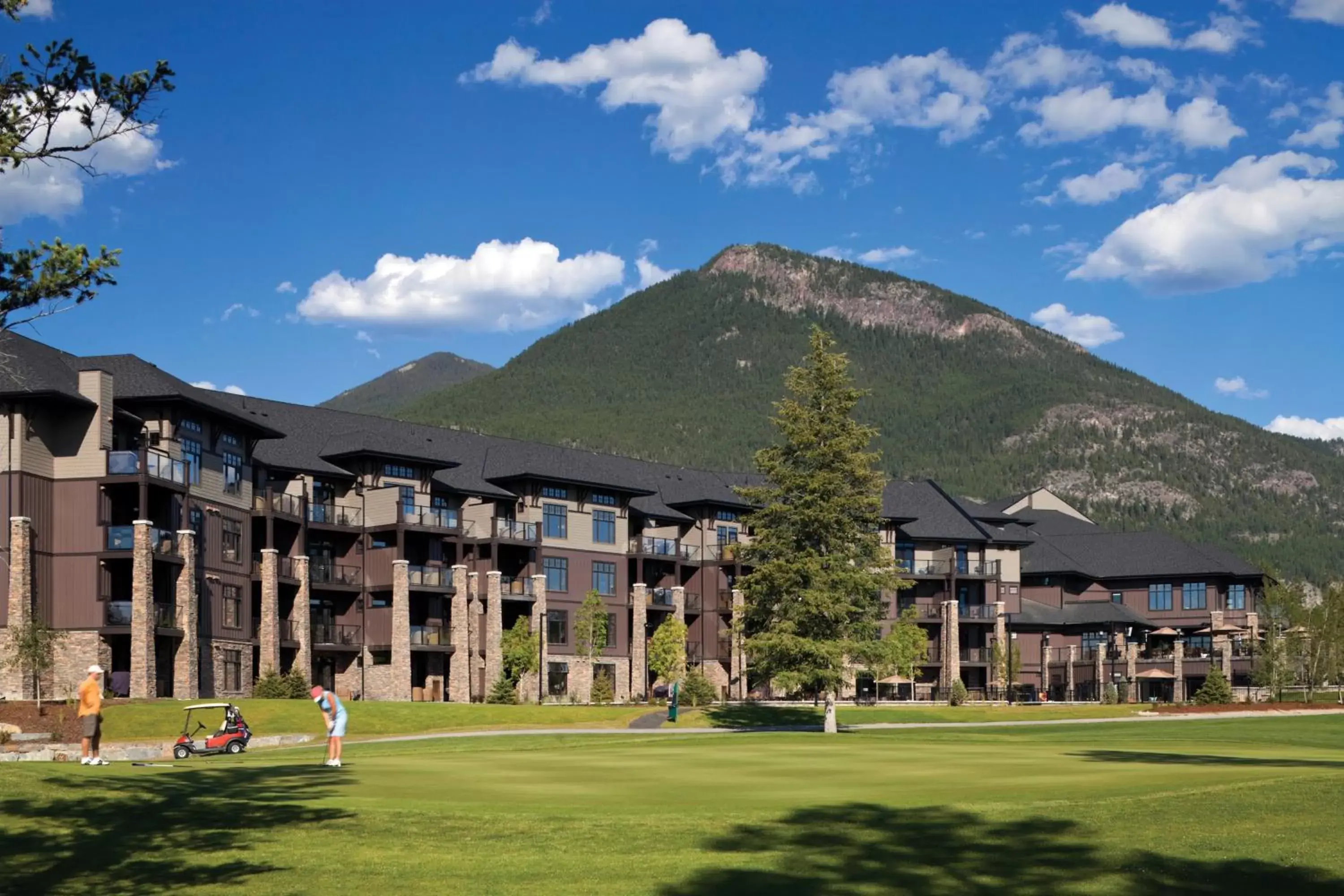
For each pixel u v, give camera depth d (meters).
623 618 92.56
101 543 61.44
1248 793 24.81
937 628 106.69
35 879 18.75
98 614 61.19
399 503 78.31
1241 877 18.20
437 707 64.62
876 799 25.47
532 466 89.62
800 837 21.19
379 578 78.69
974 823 22.23
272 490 75.88
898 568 70.38
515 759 36.41
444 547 83.56
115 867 19.42
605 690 86.31
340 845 20.77
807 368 67.69
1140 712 82.00
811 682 63.59
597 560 91.25
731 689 96.62
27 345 62.50
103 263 16.97
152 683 60.94
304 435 80.88
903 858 19.66
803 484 65.31
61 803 23.41
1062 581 116.31
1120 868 18.80
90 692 31.61
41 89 16.61
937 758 36.84
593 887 18.12
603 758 36.84
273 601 71.88
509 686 79.88
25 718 51.62
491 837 21.30
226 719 46.91
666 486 100.62
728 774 31.41
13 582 58.84
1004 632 107.94
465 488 84.31
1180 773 30.64
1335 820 21.91
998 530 114.56
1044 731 65.19
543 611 85.81
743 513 102.38
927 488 111.88
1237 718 78.00
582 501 90.81
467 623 81.50
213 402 73.44
